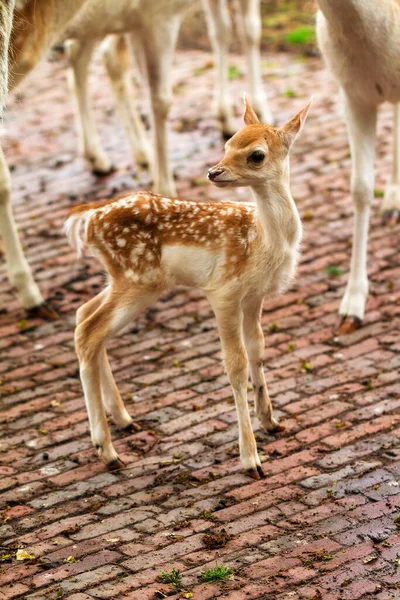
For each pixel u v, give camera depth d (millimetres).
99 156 13891
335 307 10500
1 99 7766
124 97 13758
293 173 13555
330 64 9602
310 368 9367
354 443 8086
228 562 6660
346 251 11617
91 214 7836
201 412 8797
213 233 7590
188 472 7887
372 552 6625
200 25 20031
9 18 7773
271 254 7535
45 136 15641
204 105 16141
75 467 8133
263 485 7594
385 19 8922
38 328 10594
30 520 7406
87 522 7316
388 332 9938
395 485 7422
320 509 7203
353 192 9953
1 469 8156
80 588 6477
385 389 8891
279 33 19078
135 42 12156
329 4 8859
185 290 11219
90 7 11172
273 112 15320
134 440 8430
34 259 12055
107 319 7777
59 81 18078
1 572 6750
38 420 8914
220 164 7223
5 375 9719
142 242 7684
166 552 6832
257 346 8031
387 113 15094
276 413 8664
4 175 10398
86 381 7879
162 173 12516
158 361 9781
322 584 6316
